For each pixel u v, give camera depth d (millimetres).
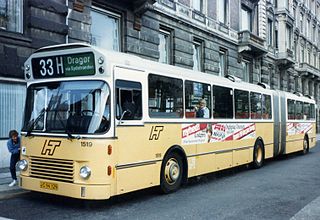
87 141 7664
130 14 19031
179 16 22609
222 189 10594
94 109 7828
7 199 8922
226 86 12820
